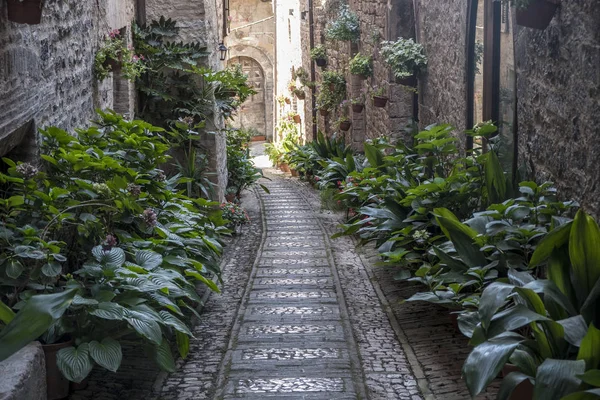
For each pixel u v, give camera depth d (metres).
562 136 5.10
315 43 19.66
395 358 5.16
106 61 7.34
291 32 23.50
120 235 5.10
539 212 5.04
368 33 13.61
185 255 5.70
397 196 7.38
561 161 5.12
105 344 3.98
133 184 5.04
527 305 3.60
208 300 6.82
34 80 5.08
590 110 4.59
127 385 4.59
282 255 8.85
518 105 6.14
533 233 4.78
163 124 10.28
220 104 10.46
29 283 4.29
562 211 4.98
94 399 4.28
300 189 16.19
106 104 7.65
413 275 6.96
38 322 3.08
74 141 5.22
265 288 7.23
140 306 4.16
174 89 10.23
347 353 5.25
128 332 4.32
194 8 10.20
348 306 6.53
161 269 4.84
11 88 4.57
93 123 6.91
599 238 3.57
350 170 12.12
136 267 4.43
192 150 10.43
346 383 4.67
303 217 11.94
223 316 6.28
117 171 5.40
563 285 3.78
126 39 8.94
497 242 4.97
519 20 5.17
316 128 20.22
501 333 3.53
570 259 3.71
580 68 4.75
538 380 3.10
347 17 14.66
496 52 7.09
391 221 6.84
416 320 5.98
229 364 5.05
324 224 11.16
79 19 6.46
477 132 6.09
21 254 4.05
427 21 10.16
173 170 10.45
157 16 10.22
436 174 7.44
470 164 7.31
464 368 3.33
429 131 7.21
